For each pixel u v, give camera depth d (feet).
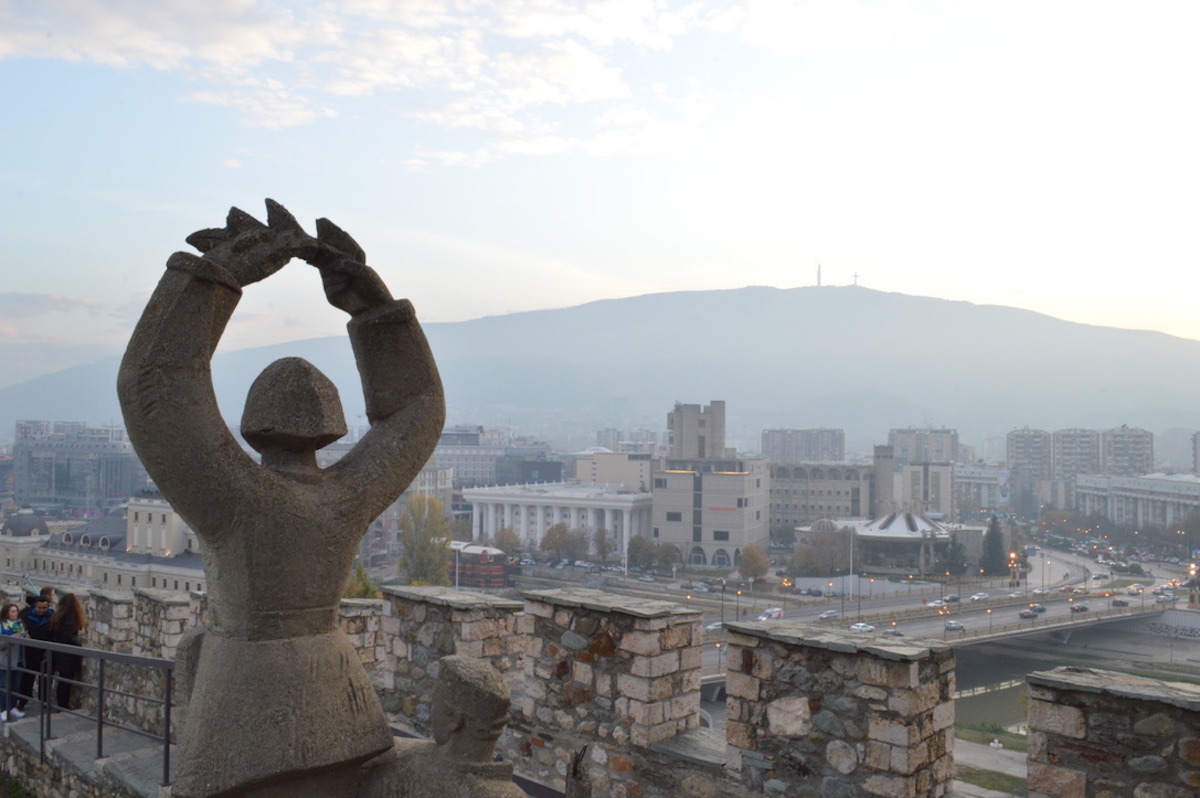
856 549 435.53
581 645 27.68
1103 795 19.88
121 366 12.06
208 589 13.19
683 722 26.81
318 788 12.94
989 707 107.86
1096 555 501.97
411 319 14.71
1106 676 20.93
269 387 13.39
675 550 473.26
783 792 23.00
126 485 648.79
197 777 12.12
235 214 13.09
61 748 28.35
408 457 14.40
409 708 32.19
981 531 440.86
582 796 12.24
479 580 350.64
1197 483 577.02
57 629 36.06
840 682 22.16
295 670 12.69
